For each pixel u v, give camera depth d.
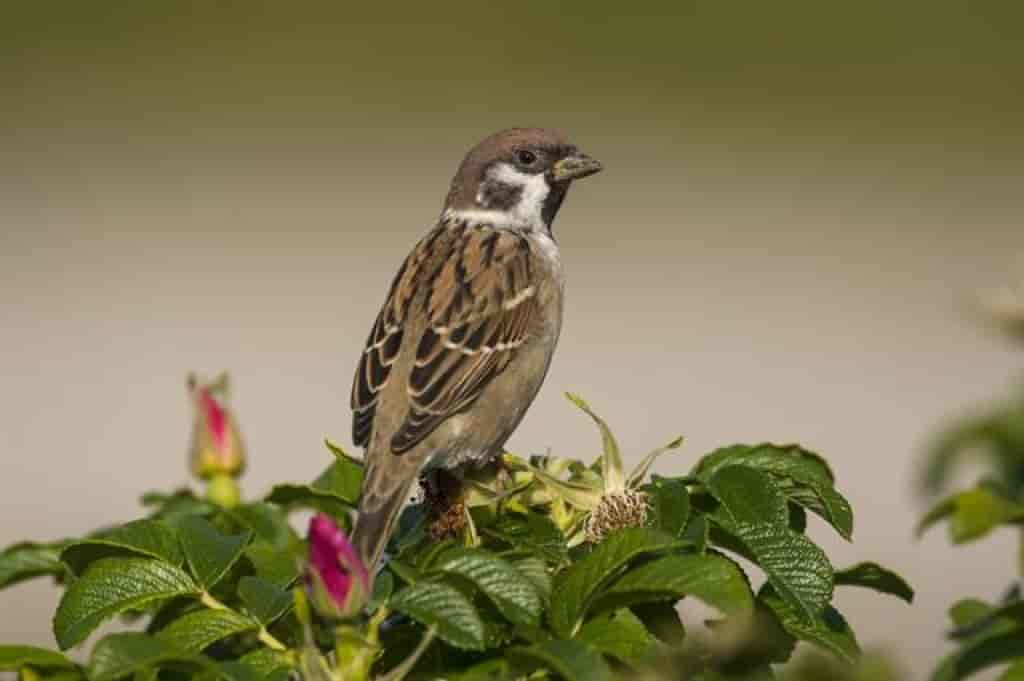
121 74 30.97
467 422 6.30
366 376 6.18
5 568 4.73
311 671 3.77
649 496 4.38
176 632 3.90
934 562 12.68
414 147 28.12
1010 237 22.59
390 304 6.38
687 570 3.79
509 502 4.61
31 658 4.01
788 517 4.16
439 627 3.67
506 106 29.98
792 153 27.55
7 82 30.38
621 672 3.96
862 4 32.03
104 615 4.03
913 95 30.05
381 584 3.92
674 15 33.03
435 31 33.16
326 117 29.42
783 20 31.92
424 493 4.80
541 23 33.28
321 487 5.25
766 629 4.25
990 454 5.11
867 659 4.88
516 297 6.50
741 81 30.95
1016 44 31.00
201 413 5.62
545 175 6.90
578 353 18.14
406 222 23.98
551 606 3.87
